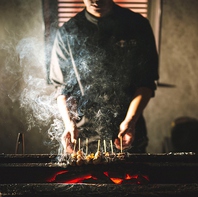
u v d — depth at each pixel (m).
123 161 2.58
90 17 4.00
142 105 3.52
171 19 4.99
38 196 2.25
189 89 5.09
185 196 2.27
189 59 5.05
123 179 2.57
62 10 4.91
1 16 4.93
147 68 3.80
